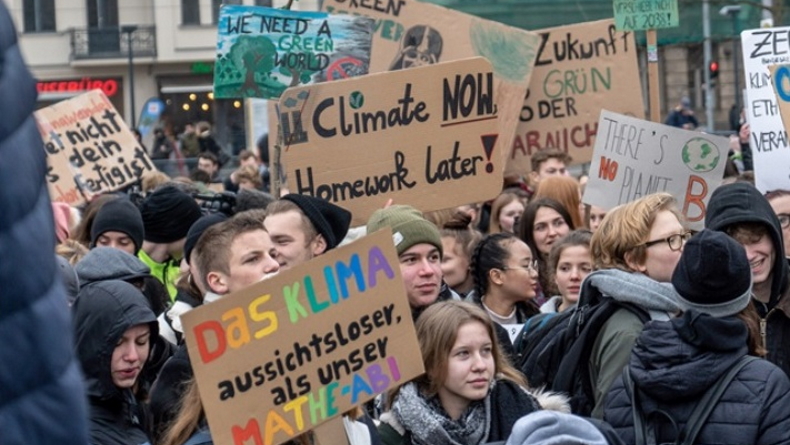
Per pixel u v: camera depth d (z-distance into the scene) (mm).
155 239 7465
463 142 6465
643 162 7305
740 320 4035
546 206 7352
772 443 3902
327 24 7668
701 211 7242
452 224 6781
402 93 6422
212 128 37250
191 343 3580
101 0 38344
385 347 3779
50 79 38594
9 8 1444
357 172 6406
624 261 4836
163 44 38156
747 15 23047
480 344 4191
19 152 1364
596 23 9508
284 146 6375
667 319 4574
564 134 9547
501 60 9070
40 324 1367
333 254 3729
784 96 6875
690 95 30359
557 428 3254
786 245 6230
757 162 7430
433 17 8805
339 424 3771
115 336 4637
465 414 4230
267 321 3652
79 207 10500
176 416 4168
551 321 5133
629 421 4105
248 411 3625
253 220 4461
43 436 1364
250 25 7645
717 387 3963
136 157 10609
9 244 1353
